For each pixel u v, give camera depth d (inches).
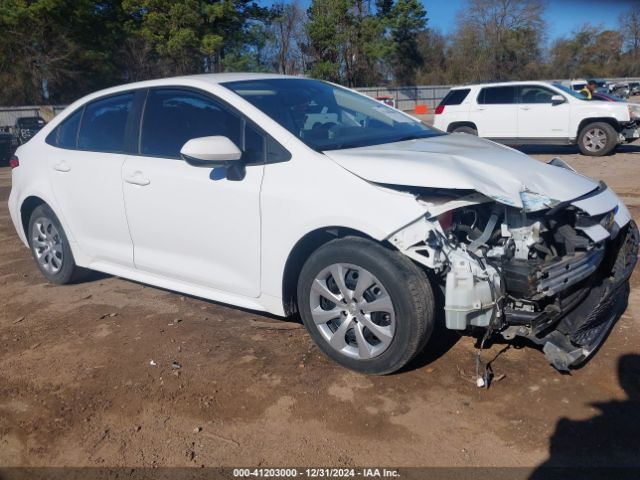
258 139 155.2
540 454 114.7
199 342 166.1
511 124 585.9
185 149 146.1
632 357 147.2
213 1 1667.1
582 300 140.4
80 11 1467.8
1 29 1428.4
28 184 213.5
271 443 121.7
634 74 2768.2
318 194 139.9
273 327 173.3
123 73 1644.9
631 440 117.3
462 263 127.0
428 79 2506.2
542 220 136.6
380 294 134.8
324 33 2021.4
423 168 133.3
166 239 173.3
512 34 2465.6
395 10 2133.4
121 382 147.3
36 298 207.9
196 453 120.0
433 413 128.3
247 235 153.6
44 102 1528.1
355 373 144.6
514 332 132.3
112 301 201.3
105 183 185.5
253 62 1844.2
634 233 159.3
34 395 143.9
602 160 523.2
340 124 169.0
